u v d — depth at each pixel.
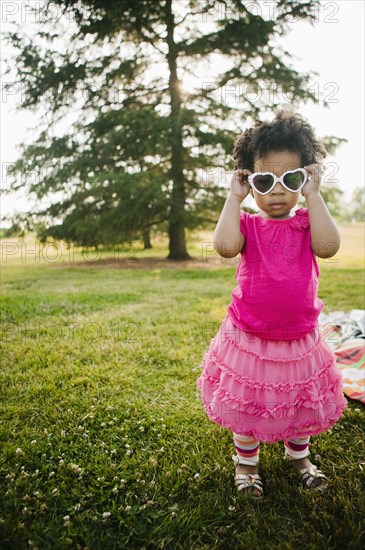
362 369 2.61
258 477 1.62
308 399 1.45
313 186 1.48
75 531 1.39
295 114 1.56
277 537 1.36
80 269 8.70
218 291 5.35
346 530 1.35
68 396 2.31
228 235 1.49
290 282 1.43
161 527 1.41
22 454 1.78
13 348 3.07
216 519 1.44
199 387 1.71
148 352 2.92
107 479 1.66
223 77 10.10
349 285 5.56
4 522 1.40
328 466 1.71
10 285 6.10
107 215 10.18
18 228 11.17
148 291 5.44
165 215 11.16
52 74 10.39
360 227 19.72
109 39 10.38
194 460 1.75
